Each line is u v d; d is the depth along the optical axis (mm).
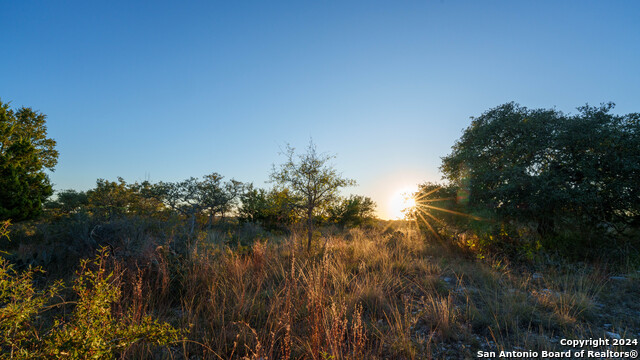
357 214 17875
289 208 9273
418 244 9820
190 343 3408
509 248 8281
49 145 22078
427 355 3303
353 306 4398
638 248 7789
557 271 6836
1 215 12469
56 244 6926
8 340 2074
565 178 8547
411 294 5246
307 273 5703
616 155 7988
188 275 5191
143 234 6488
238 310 4117
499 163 9914
